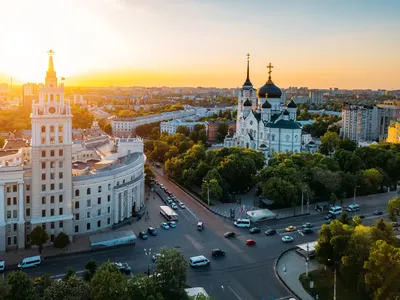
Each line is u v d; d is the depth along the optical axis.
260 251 158.38
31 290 106.25
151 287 108.38
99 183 176.00
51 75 157.50
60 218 162.25
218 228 182.62
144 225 185.12
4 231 154.12
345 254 129.12
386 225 141.50
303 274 139.38
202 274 138.50
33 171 156.38
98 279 105.19
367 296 125.06
